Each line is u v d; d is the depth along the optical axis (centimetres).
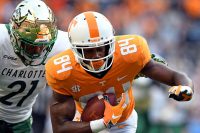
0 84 1438
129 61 1288
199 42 3678
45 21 1345
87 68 1274
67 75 1284
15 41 1365
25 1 1385
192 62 3394
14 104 1489
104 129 1299
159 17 3719
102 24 1258
